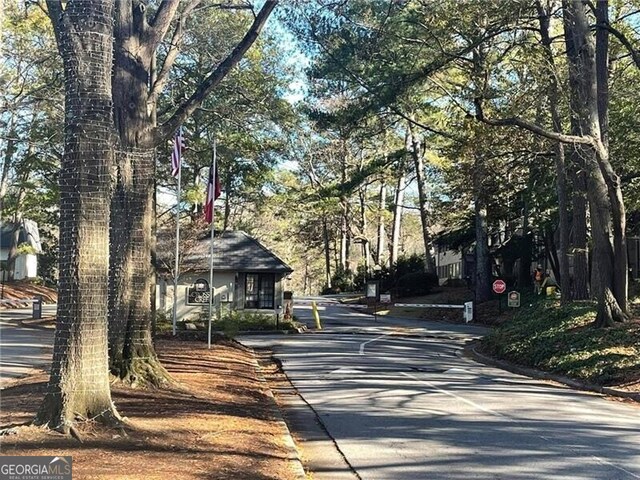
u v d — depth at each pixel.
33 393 10.30
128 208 11.59
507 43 21.09
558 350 17.80
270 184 45.56
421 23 19.97
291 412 11.39
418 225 75.19
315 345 24.28
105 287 7.85
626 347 16.38
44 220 52.47
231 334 26.78
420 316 39.62
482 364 19.98
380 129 28.08
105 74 7.91
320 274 94.44
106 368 7.88
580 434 9.62
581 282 23.47
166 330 26.16
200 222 31.50
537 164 26.84
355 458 8.20
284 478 6.86
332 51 20.81
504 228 44.56
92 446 7.12
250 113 27.98
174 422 8.84
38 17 22.91
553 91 18.14
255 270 33.50
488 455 8.30
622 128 22.25
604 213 18.59
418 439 9.25
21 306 44.53
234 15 25.19
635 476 7.31
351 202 61.47
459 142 23.27
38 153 28.78
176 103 25.95
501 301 35.75
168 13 12.06
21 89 23.64
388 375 16.41
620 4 23.44
